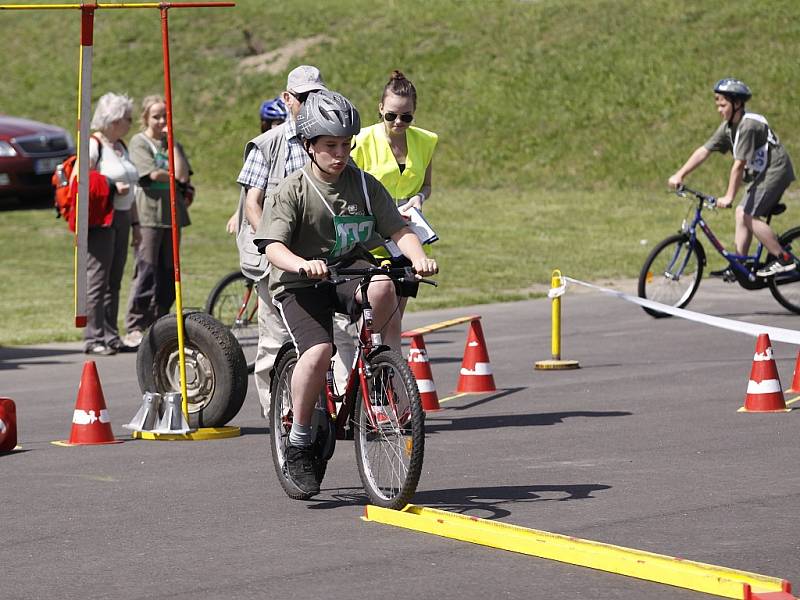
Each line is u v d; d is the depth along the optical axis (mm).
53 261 66938
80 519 19984
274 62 115000
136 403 31891
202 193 94688
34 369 38438
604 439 25156
